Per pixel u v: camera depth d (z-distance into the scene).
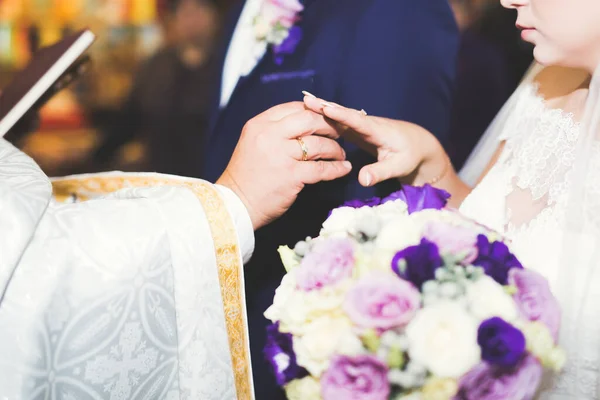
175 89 4.23
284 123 1.06
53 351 0.88
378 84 1.20
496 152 1.21
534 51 0.94
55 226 0.91
